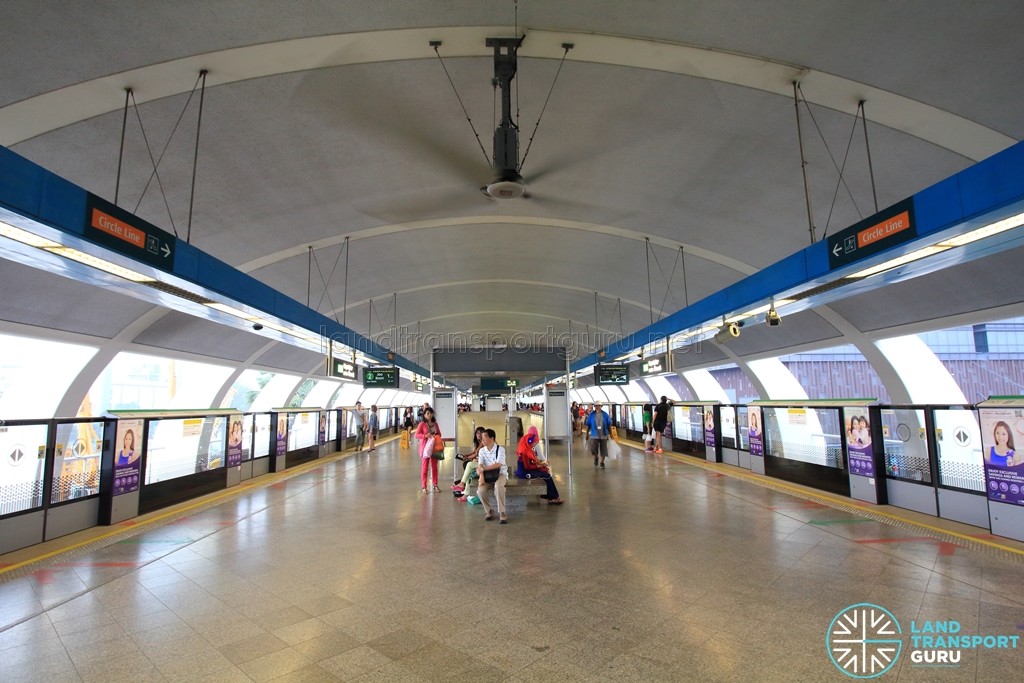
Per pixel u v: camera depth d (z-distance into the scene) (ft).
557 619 13.96
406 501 31.73
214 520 26.58
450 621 13.92
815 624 13.42
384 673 11.27
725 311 27.86
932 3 15.31
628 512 27.73
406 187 29.81
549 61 19.85
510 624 13.67
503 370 43.45
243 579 17.44
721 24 17.52
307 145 24.41
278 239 34.04
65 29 16.02
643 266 43.47
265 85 20.11
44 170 12.75
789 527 23.88
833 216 28.07
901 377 40.50
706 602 14.99
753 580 16.78
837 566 18.02
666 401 58.80
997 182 12.59
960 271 29.35
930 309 33.47
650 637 12.84
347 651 12.28
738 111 21.79
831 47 17.70
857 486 29.60
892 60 17.66
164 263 17.16
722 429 49.80
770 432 40.27
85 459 24.66
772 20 17.07
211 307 23.54
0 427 20.58
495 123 23.76
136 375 102.22
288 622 13.96
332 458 57.77
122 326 37.88
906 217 15.29
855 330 40.11
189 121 21.20
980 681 10.64
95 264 16.28
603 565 18.57
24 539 21.38
